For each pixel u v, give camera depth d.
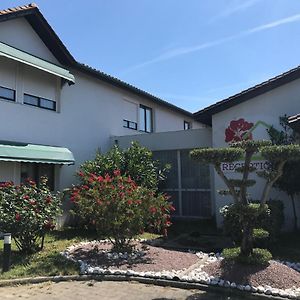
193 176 17.20
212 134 15.66
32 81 15.16
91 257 9.76
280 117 14.28
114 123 20.12
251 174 14.31
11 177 13.95
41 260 9.56
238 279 7.70
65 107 16.62
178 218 17.25
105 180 10.25
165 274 8.32
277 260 9.52
